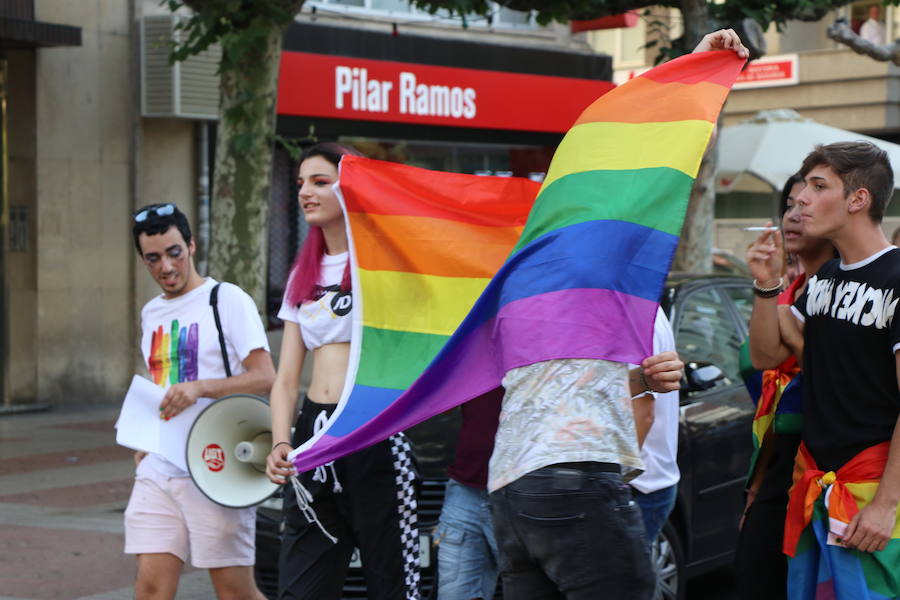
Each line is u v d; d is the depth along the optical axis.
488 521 5.63
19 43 15.50
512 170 21.64
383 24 19.44
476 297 4.88
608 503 3.56
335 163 5.14
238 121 11.30
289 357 5.23
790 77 31.34
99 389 16.97
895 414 4.27
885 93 30.02
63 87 16.48
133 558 8.78
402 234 4.90
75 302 16.70
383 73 18.91
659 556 6.97
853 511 4.29
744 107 32.47
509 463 3.64
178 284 5.55
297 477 5.09
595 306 3.67
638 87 4.09
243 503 5.19
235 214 11.35
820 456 4.44
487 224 4.93
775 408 4.93
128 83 17.14
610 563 3.55
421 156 20.22
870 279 4.30
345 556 5.20
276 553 6.73
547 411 3.60
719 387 7.76
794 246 5.05
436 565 6.17
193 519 5.38
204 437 5.23
